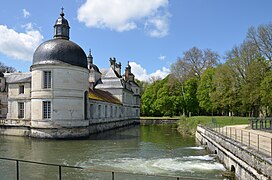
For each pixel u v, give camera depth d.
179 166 16.72
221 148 17.58
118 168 16.30
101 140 30.06
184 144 27.00
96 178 14.13
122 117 59.59
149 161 18.28
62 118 31.23
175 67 64.06
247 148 12.12
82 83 33.47
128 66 79.25
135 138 32.34
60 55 31.92
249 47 39.47
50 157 19.66
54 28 35.31
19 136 33.72
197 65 61.47
